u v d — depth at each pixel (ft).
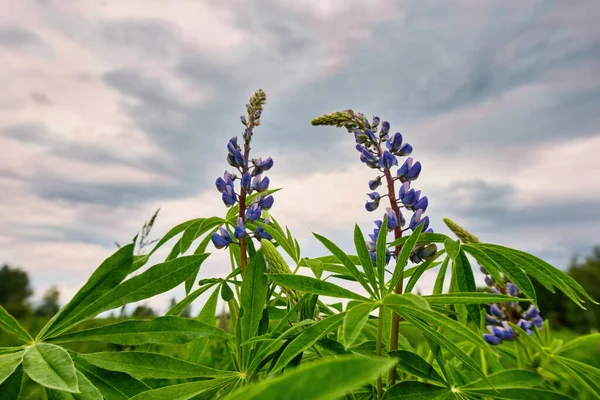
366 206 1.14
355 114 1.22
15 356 0.76
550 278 1.00
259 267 0.97
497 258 1.04
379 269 0.86
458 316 1.11
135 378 0.89
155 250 1.20
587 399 1.53
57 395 0.75
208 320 1.23
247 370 0.85
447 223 1.34
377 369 0.30
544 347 1.46
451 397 0.88
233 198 1.22
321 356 0.95
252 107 1.32
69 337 0.85
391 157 1.11
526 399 0.90
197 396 0.85
